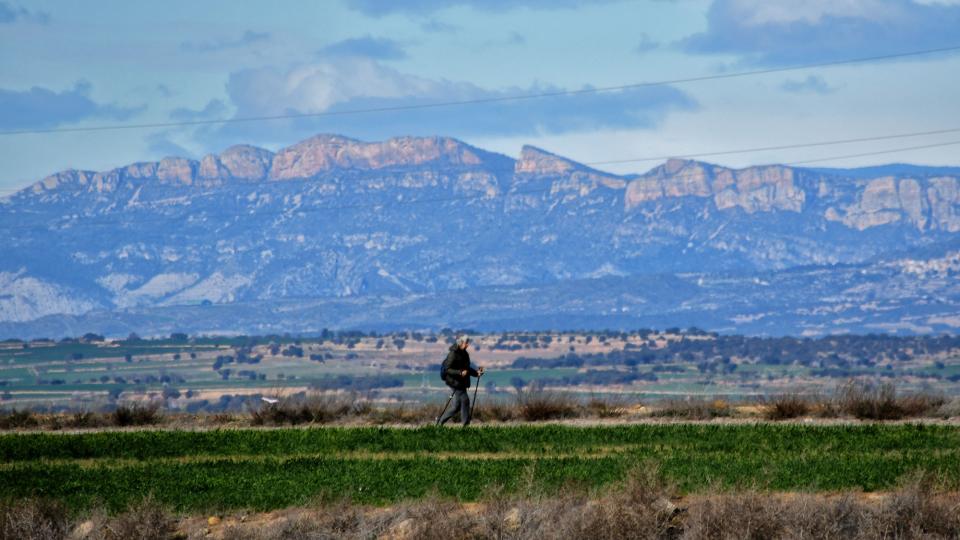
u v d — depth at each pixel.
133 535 47.84
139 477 57.34
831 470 51.91
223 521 49.56
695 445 61.88
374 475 55.56
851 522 45.03
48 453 67.06
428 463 58.34
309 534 47.06
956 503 45.31
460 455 62.56
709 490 46.78
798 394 83.31
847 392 81.25
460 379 75.06
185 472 58.50
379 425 83.31
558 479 51.75
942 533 44.59
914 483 46.03
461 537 45.91
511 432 70.38
